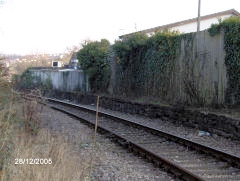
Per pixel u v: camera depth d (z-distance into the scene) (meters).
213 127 13.87
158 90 21.30
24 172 5.83
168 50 20.23
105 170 8.10
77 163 7.46
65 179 5.87
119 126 15.70
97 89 32.19
